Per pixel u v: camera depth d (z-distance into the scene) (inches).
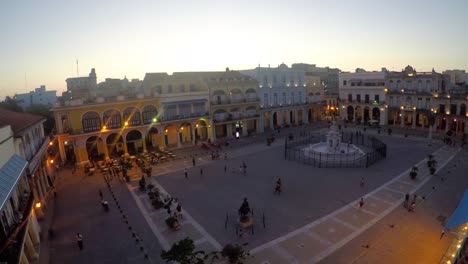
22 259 684.7
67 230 979.3
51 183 1376.7
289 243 837.2
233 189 1285.7
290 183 1327.5
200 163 1753.2
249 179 1411.2
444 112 2373.3
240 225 939.3
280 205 1096.2
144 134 2033.7
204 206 1117.7
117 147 2065.7
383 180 1309.1
